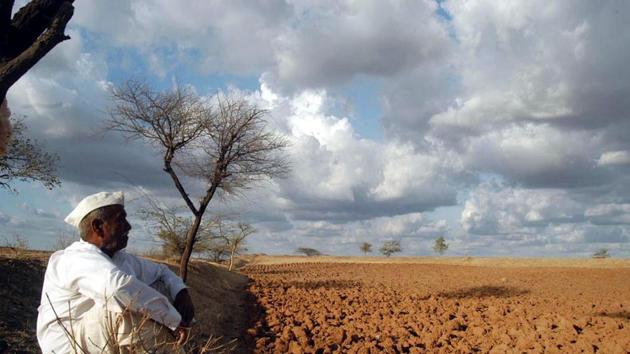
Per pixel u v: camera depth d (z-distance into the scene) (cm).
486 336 1474
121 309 291
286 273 4934
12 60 402
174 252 2103
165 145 1405
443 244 9375
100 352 292
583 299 2795
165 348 304
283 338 1414
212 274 2598
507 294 3162
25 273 1241
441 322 1752
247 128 1442
